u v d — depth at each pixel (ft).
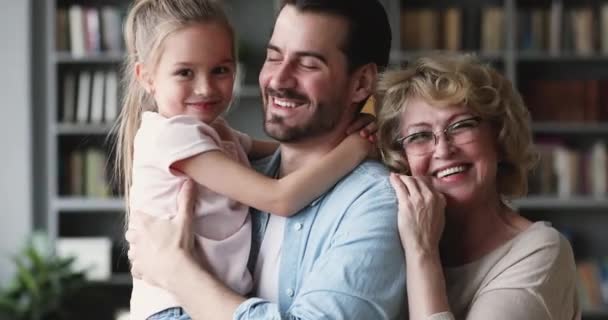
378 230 6.20
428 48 19.17
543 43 19.22
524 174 6.88
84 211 20.17
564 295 6.46
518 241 6.58
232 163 6.61
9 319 17.88
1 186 19.17
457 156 6.52
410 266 6.23
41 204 19.45
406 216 6.30
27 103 19.13
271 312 5.95
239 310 6.00
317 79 6.52
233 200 6.76
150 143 6.78
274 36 6.66
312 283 6.14
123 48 19.31
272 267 6.59
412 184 6.45
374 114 7.09
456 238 6.78
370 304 6.07
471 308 6.40
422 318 6.06
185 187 6.63
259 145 7.74
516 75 19.71
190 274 6.23
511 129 6.64
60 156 19.45
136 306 6.76
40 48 19.33
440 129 6.53
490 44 19.17
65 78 19.26
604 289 19.08
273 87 6.55
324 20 6.52
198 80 7.07
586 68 19.93
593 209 20.11
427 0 19.85
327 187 6.54
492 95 6.57
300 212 6.59
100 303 19.25
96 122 19.20
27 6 19.07
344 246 6.17
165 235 6.44
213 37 7.10
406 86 6.67
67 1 19.81
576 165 19.24
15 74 19.12
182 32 7.04
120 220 20.18
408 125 6.66
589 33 19.15
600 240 20.11
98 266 19.01
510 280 6.35
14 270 19.17
